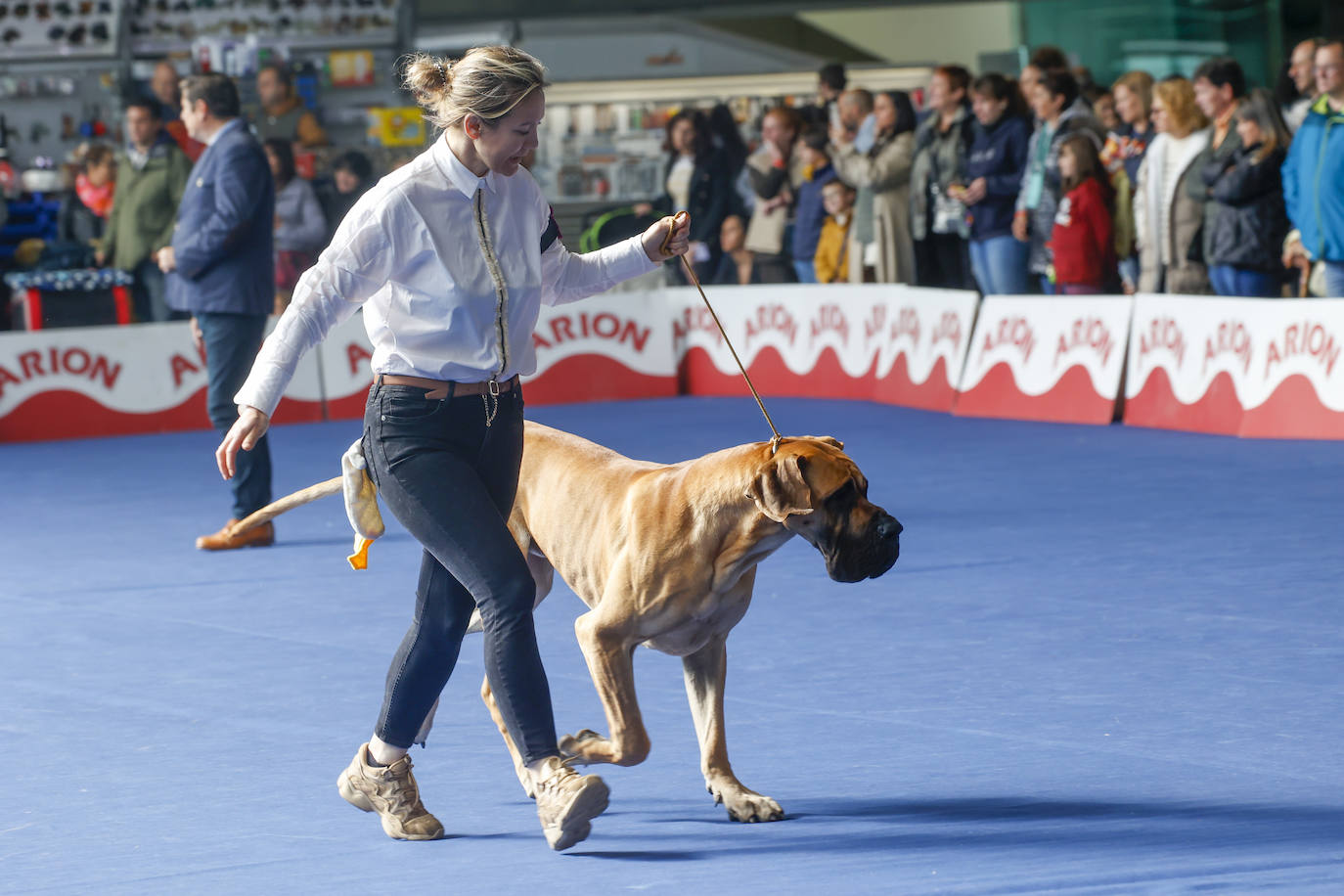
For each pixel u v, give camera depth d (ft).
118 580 32.32
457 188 15.40
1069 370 50.49
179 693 23.27
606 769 18.90
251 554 34.78
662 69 80.33
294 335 15.39
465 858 15.89
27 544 36.76
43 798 18.37
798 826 16.58
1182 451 43.68
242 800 18.08
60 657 25.81
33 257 62.85
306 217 59.98
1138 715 20.44
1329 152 43.21
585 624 16.33
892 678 22.74
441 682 16.37
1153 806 16.81
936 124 53.36
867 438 48.42
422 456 15.64
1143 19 85.92
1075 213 49.44
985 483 40.11
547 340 59.16
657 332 60.90
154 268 58.44
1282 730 19.57
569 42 81.15
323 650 25.72
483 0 81.20
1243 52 84.33
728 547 15.94
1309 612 25.84
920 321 55.26
